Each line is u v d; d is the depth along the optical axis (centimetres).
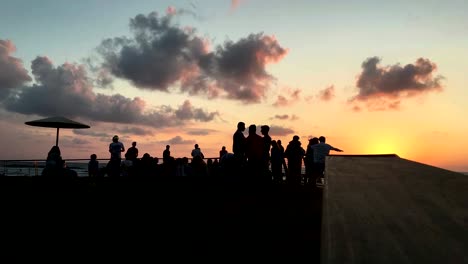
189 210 604
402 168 189
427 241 80
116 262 331
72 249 379
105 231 464
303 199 726
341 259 71
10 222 534
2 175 1359
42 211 635
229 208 614
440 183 143
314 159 1012
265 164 887
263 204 655
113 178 1329
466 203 111
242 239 397
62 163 1083
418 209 106
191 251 357
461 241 80
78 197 847
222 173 1009
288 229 442
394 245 78
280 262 312
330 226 91
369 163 216
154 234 439
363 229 88
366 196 124
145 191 933
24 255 356
